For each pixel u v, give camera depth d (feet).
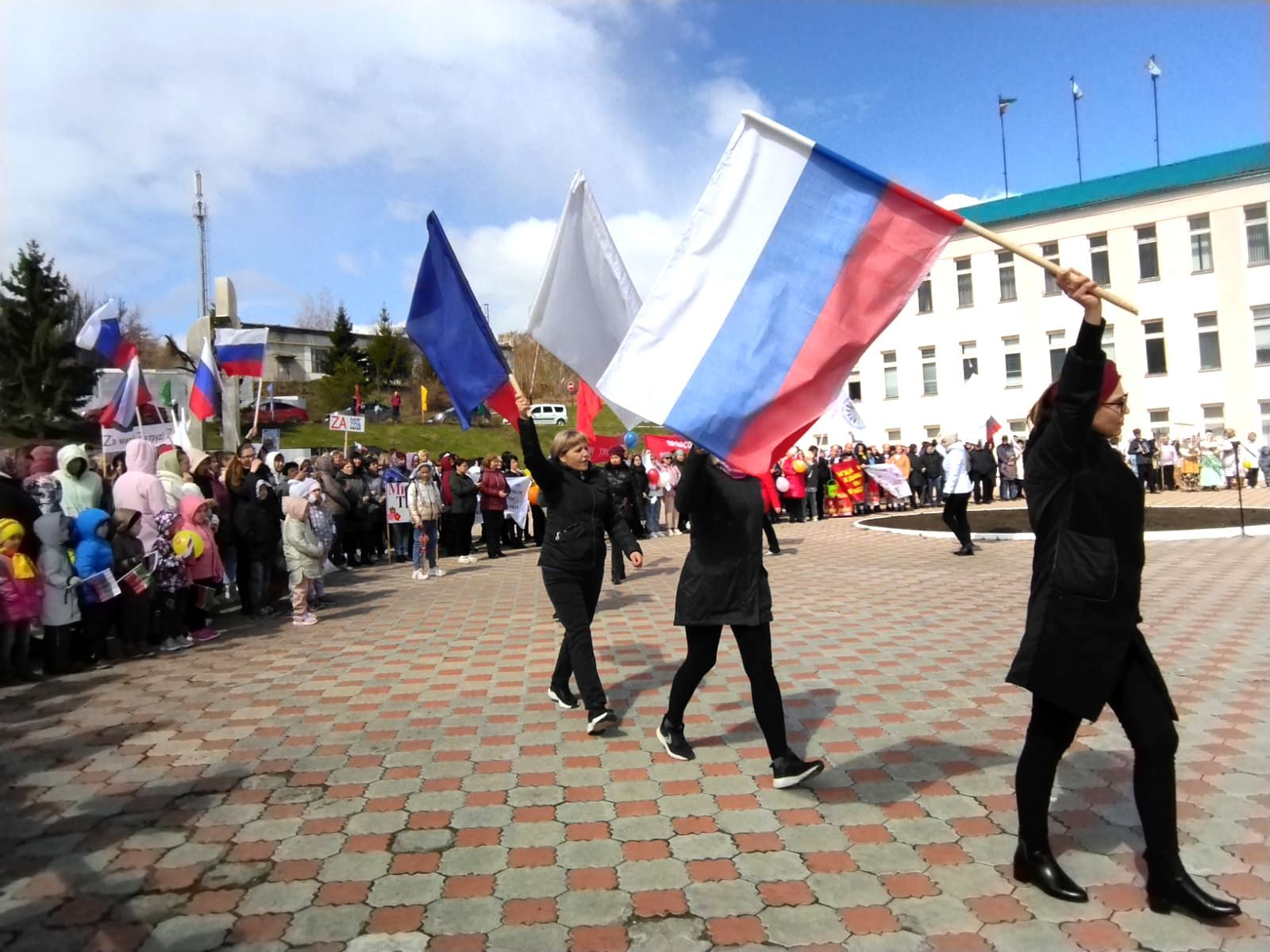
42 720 17.95
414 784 14.20
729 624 13.56
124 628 24.06
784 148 12.76
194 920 10.12
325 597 34.53
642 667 21.58
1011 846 11.51
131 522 24.17
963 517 41.52
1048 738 10.23
